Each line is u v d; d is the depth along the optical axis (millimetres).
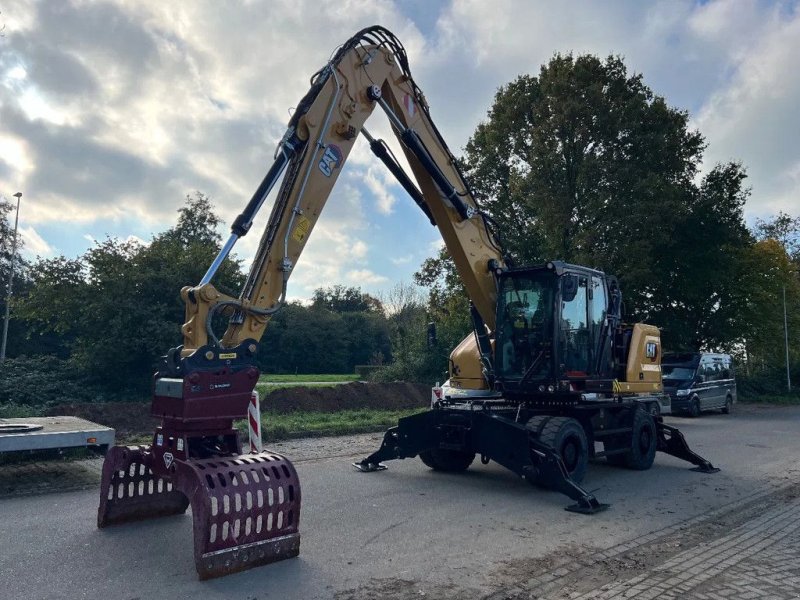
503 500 8039
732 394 24656
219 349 5762
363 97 7887
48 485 8320
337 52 7730
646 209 22453
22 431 8578
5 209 30812
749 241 28172
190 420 5512
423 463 10680
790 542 6312
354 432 14344
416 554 5715
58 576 4977
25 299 20109
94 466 9523
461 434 9055
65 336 27594
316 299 89438
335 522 6766
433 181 9062
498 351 9773
